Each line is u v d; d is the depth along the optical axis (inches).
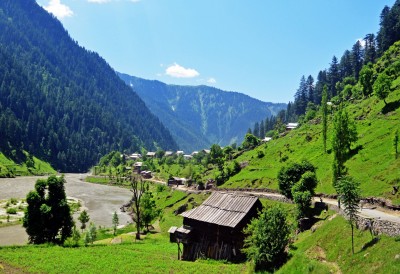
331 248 1893.5
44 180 2960.1
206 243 2694.4
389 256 1421.0
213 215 2723.9
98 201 6963.6
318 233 2188.7
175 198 5900.6
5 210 5241.1
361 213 2130.9
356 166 3474.4
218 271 2233.0
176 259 2672.2
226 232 2598.4
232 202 2768.2
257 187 4840.1
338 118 3181.6
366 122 4672.7
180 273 2193.7
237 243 2549.2
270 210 2105.1
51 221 2896.2
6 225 4333.2
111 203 6766.7
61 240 2972.4
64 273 2111.2
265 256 2011.6
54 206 2915.8
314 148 5201.8
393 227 1612.9
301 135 6279.5
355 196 1676.9
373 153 3560.5
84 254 2593.5
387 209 2338.8
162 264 2405.3
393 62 6535.4
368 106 5290.4
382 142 3710.6
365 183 2950.3
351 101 6545.3
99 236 3998.5
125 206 6294.3
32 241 2925.7
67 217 2967.5
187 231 2760.8
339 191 1723.7
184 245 2783.0
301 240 2306.8
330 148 4741.6
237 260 2502.5
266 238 2003.0
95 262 2378.2
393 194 2454.5
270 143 7204.7
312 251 1988.2
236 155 7632.9
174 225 4325.8
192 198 5447.8
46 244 2800.2
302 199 2669.8
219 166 6958.7
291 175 3356.3
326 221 2325.3
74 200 6855.3
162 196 6466.5
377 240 1625.2
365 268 1476.4
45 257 2427.4
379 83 4749.0
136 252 2800.2
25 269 2144.4
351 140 3902.6
